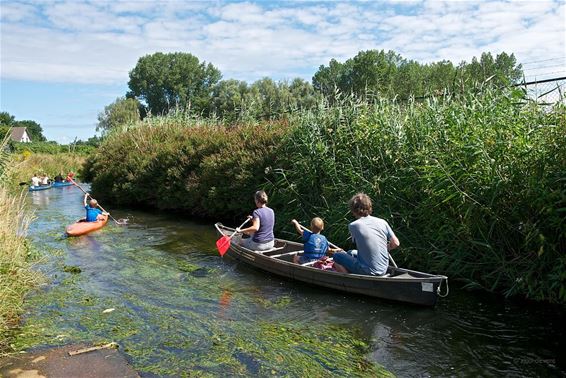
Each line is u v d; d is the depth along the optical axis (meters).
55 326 5.77
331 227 9.50
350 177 9.51
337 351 5.15
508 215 7.01
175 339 5.44
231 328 5.79
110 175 18.36
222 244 8.81
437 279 6.09
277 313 6.30
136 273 8.20
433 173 7.60
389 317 6.10
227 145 13.34
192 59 74.25
